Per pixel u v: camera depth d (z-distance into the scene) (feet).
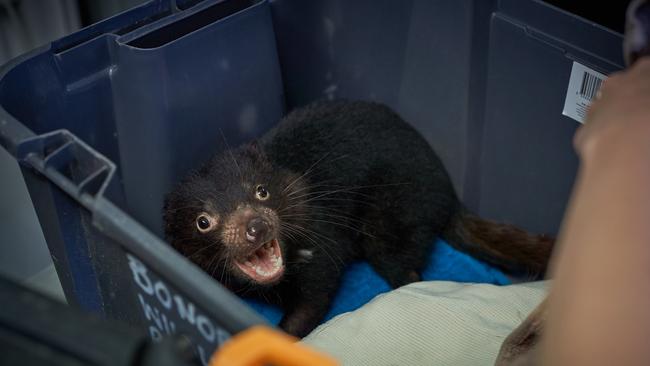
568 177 7.95
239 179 8.25
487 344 6.72
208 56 7.88
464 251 9.19
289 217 8.58
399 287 8.48
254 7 8.17
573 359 2.03
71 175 5.22
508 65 7.88
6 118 5.44
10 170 9.33
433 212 8.84
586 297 2.02
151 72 7.39
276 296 9.09
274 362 2.97
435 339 6.81
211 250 8.32
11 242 9.15
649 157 2.08
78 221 5.42
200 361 4.48
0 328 2.51
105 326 2.50
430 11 8.26
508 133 8.32
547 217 8.48
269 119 9.04
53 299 2.64
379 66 9.05
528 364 4.60
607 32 6.76
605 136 2.29
